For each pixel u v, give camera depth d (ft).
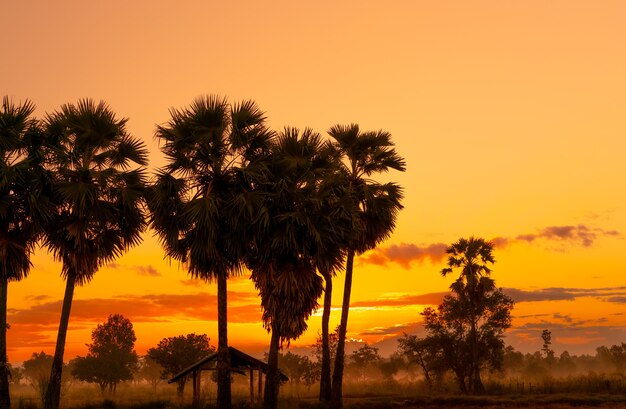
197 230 83.41
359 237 110.93
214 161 86.43
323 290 86.99
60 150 85.71
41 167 85.25
